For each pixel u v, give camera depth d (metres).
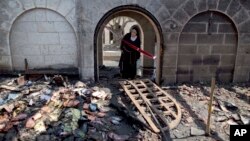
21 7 5.90
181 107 5.10
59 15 6.11
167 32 6.07
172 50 6.20
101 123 4.27
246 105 5.30
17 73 6.33
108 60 11.92
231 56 6.51
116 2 5.86
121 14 8.10
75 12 6.04
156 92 5.73
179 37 6.19
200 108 5.08
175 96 5.70
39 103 4.88
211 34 6.28
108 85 6.28
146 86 5.98
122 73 7.53
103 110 4.82
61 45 6.34
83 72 6.29
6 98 5.09
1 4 5.86
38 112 4.39
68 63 6.50
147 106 4.94
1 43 6.12
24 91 5.43
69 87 5.83
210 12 6.11
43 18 6.11
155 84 6.20
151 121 4.40
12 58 6.33
